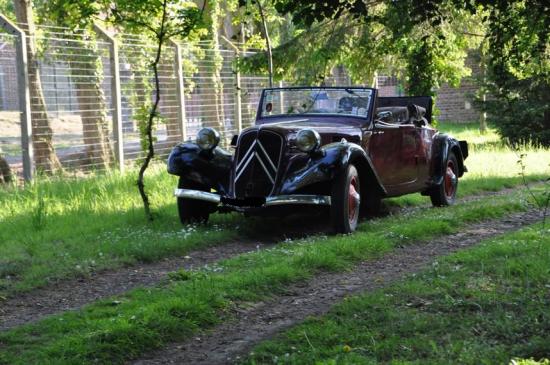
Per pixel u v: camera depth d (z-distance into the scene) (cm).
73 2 1294
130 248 928
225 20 2898
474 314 627
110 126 1850
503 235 1022
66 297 756
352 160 1069
